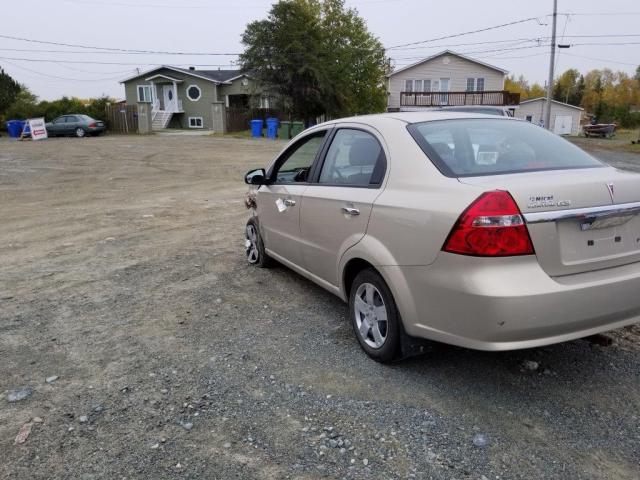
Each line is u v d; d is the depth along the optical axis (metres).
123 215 9.30
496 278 2.73
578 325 2.86
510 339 2.77
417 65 43.41
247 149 24.86
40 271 5.85
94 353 3.82
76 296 5.03
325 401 3.14
